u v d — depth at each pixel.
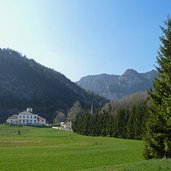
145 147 35.59
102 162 41.97
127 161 42.69
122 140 97.19
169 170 24.38
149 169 24.88
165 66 35.12
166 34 36.19
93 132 148.62
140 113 109.31
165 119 33.75
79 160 44.47
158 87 35.12
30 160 44.91
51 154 53.19
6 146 72.94
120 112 124.88
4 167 38.44
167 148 33.47
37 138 107.25
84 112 191.75
